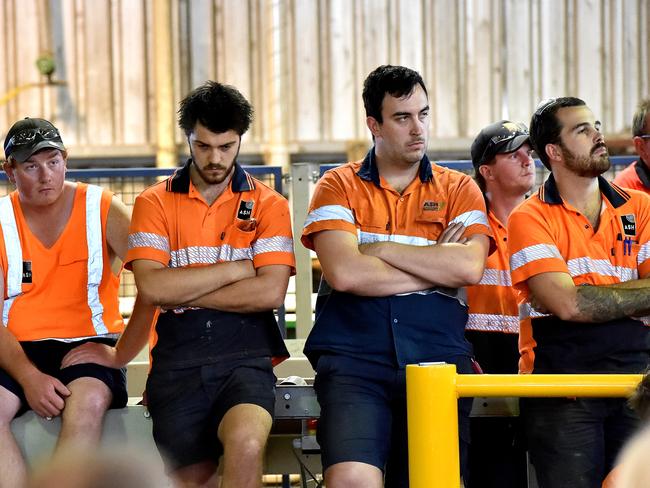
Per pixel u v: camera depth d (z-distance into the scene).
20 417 7.23
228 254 7.23
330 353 6.93
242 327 7.07
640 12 19.55
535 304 7.05
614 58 19.58
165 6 18.83
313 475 8.45
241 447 6.45
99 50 18.95
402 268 6.90
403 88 7.04
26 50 18.86
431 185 7.24
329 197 7.18
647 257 7.13
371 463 6.47
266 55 19.12
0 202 7.71
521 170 8.30
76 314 7.57
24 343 7.48
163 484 2.46
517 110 19.53
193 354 7.00
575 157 7.09
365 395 6.73
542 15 19.50
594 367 6.89
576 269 7.10
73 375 7.27
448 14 19.36
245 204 7.30
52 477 2.37
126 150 18.95
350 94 19.31
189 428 6.92
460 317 7.09
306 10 19.20
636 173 9.04
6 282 7.54
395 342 6.81
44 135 7.48
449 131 19.48
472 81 19.47
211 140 7.05
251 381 6.88
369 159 7.29
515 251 7.16
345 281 6.88
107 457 2.40
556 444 6.73
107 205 7.75
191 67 19.06
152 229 7.22
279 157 19.09
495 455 7.88
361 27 19.27
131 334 7.34
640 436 2.60
